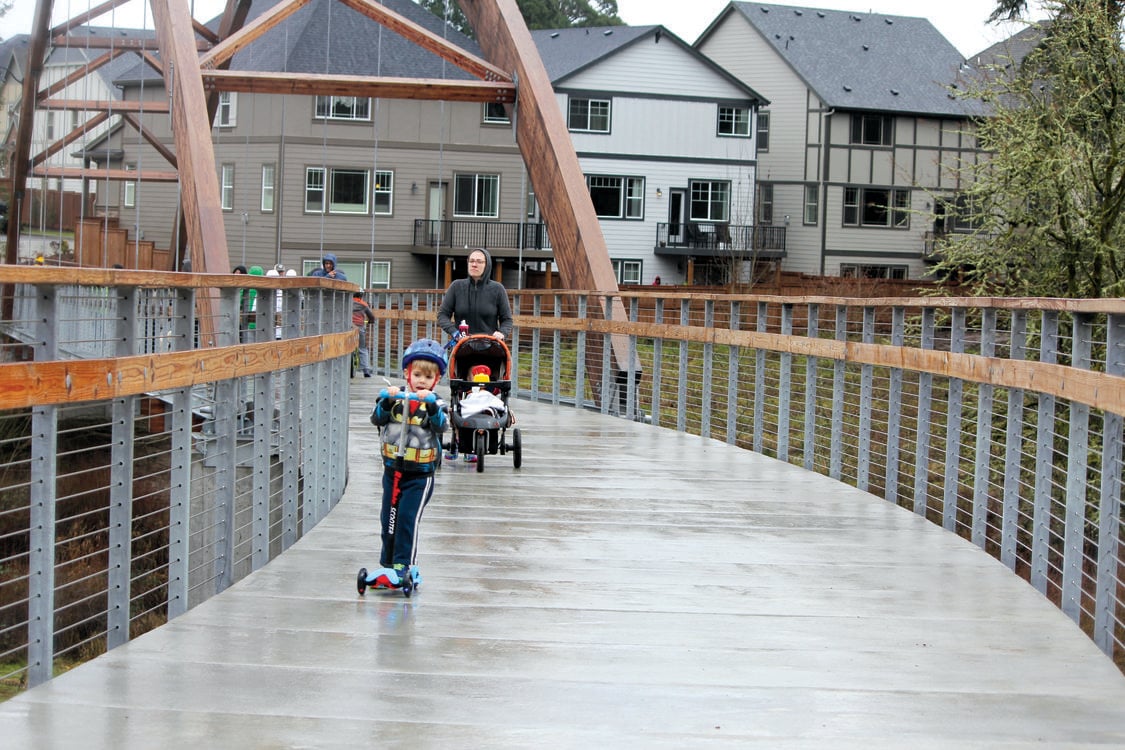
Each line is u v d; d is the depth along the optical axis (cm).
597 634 743
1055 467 873
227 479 841
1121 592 1374
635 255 6094
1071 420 819
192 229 2342
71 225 3616
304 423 1056
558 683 641
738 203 6181
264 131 5062
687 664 682
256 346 861
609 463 1520
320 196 5125
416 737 550
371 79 2648
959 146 6638
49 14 2894
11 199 2978
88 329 1196
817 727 577
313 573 877
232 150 5088
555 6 9138
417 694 614
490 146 5356
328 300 1191
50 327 586
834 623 778
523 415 2123
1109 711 605
